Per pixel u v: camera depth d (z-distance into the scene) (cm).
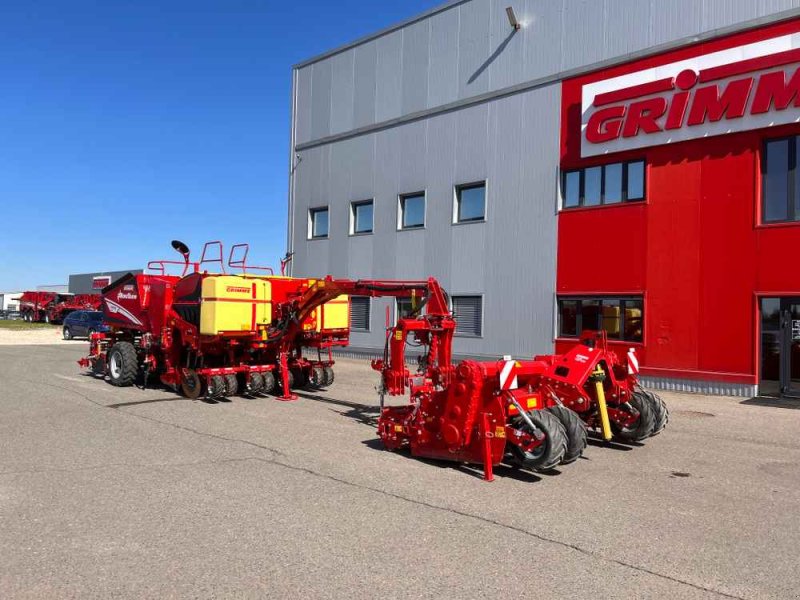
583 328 1548
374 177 2092
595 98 1491
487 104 1773
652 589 380
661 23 1440
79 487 570
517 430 643
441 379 714
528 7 1691
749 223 1280
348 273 2173
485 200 1766
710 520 513
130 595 359
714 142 1326
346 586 375
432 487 597
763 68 1241
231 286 1090
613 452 771
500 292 1717
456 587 376
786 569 414
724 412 1089
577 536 470
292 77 2412
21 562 404
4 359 1942
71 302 4609
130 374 1284
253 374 1141
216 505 525
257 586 373
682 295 1362
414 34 1983
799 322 1222
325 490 577
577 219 1556
